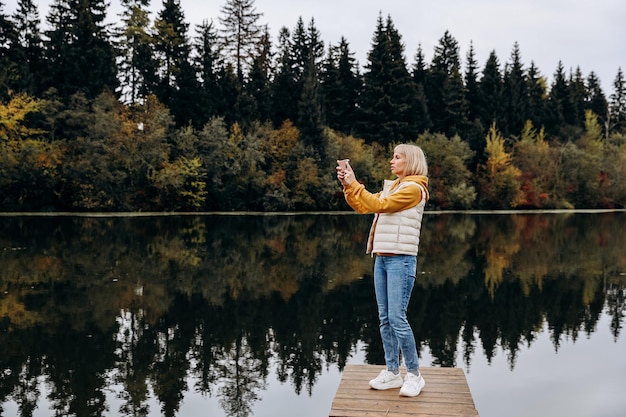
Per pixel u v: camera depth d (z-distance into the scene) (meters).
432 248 21.16
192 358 8.67
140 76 48.62
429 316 11.31
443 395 4.18
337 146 45.72
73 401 7.05
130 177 37.75
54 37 40.16
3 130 34.62
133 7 49.94
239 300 12.27
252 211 43.03
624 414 6.83
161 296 12.48
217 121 41.59
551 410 6.97
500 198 51.62
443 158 49.22
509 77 61.41
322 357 8.85
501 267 16.92
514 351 9.19
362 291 13.23
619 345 9.46
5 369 8.03
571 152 54.12
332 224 32.12
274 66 62.16
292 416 6.76
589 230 29.86
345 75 56.28
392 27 54.56
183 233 25.14
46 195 35.56
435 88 56.16
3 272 14.72
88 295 12.39
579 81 71.94
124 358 8.55
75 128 36.66
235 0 59.19
